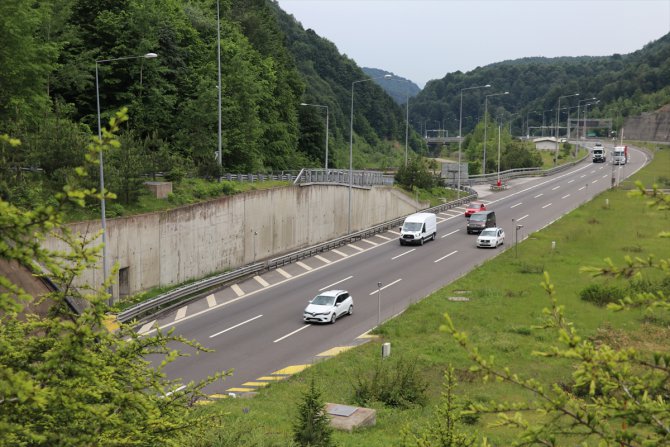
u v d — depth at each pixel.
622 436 5.70
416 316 34.59
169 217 40.38
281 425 19.09
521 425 6.33
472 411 6.60
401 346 29.78
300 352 29.22
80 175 5.75
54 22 48.91
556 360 27.48
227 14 88.56
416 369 26.48
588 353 5.87
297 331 32.56
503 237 56.06
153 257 39.12
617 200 73.31
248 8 104.62
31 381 5.81
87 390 6.77
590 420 5.90
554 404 6.01
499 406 6.46
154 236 39.06
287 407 21.52
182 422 8.59
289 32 195.25
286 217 54.88
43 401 5.68
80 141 37.78
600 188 84.75
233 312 36.06
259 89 70.31
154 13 57.94
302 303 38.09
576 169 109.44
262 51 93.56
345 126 167.88
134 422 7.48
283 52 105.31
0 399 6.43
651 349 27.86
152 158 43.19
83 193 5.59
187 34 65.62
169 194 42.12
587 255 49.00
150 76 57.19
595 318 33.59
